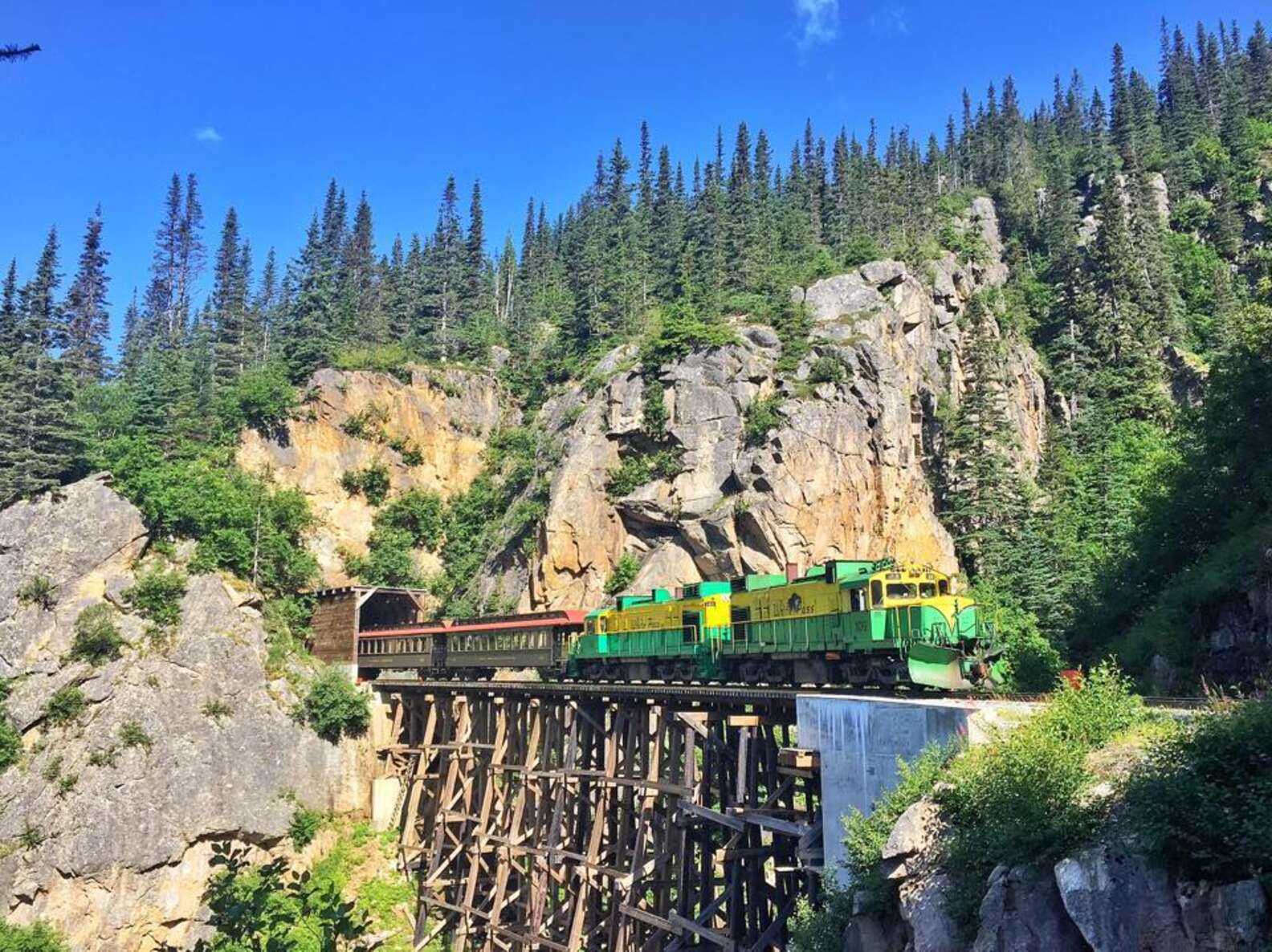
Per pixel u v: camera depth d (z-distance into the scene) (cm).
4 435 5356
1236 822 1223
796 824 2527
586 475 6769
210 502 5556
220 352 8131
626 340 8062
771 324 7150
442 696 4803
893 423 6631
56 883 4178
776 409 6381
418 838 4891
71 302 8931
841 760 2350
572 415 7281
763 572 5953
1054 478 6906
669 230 10425
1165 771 1377
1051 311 8744
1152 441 7050
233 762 4697
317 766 4944
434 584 7525
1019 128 13188
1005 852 1538
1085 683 1961
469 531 7762
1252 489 3353
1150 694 2995
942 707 2039
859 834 1995
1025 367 7994
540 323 10050
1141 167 10531
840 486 6266
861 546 6256
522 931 3881
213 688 4834
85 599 4959
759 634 3375
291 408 7544
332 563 7238
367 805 5047
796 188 11750
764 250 9544
